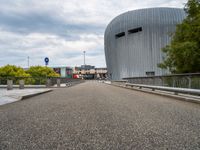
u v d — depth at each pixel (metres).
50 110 6.71
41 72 65.88
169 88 11.95
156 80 15.52
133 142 3.19
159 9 64.00
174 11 63.84
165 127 4.19
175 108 7.02
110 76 78.81
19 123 4.70
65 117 5.39
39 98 11.64
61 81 37.41
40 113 6.12
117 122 4.70
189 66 17.98
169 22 61.38
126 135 3.61
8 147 3.01
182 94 11.11
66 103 8.73
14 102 9.63
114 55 73.12
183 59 18.08
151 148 2.90
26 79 31.50
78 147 2.98
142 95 13.06
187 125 4.37
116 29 70.69
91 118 5.21
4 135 3.68
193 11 19.86
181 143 3.12
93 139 3.38
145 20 62.47
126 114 5.78
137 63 63.31
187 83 10.36
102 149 2.88
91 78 150.62
